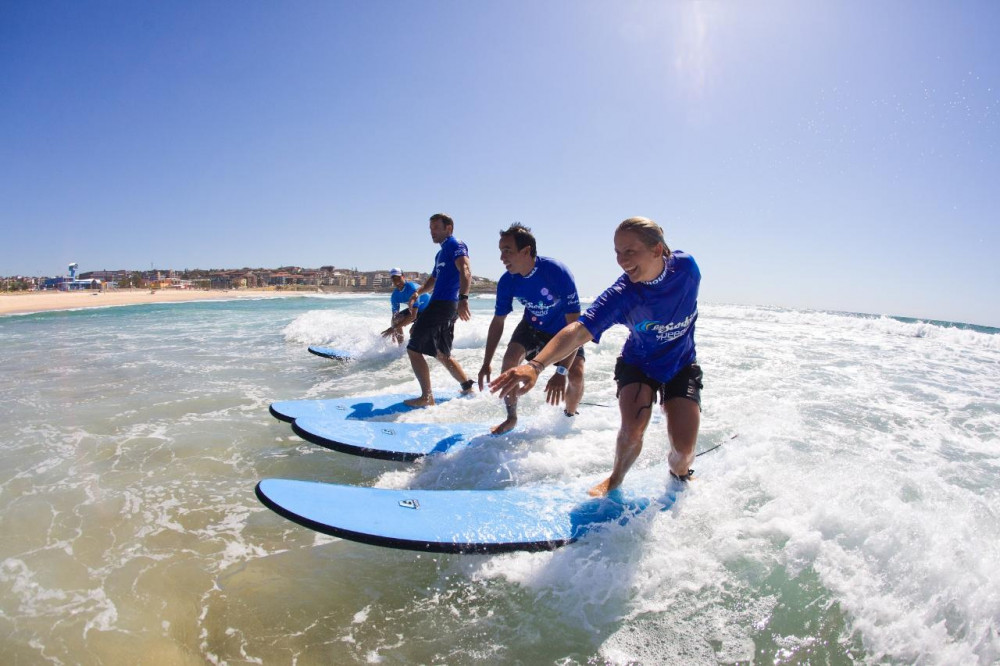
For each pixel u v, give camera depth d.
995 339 12.74
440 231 4.93
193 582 2.12
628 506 2.51
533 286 3.76
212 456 3.55
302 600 2.01
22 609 1.93
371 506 2.36
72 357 7.77
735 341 9.98
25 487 3.01
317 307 25.77
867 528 2.23
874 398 5.11
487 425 4.00
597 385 5.72
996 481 2.97
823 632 1.77
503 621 1.88
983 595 1.83
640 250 2.35
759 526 2.32
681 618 1.85
